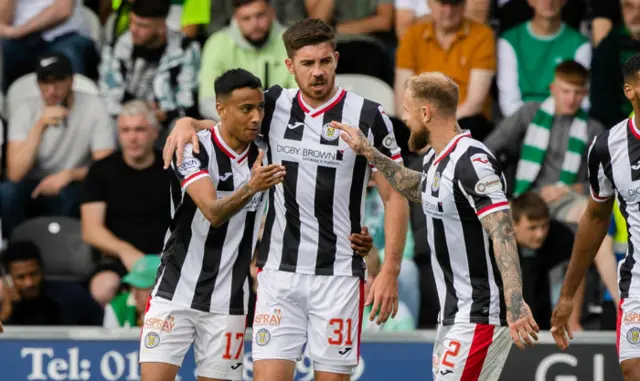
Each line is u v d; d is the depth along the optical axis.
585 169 27.38
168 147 18.02
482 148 16.28
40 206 28.02
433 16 28.19
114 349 24.05
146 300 25.84
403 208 17.97
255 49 27.78
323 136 17.55
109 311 25.83
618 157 17.28
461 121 27.91
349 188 17.69
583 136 27.33
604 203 17.83
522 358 24.03
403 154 27.16
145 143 26.77
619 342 17.64
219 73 27.84
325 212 17.62
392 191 18.00
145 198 26.83
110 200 26.81
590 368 23.95
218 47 27.81
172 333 18.62
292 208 17.67
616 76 27.95
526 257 25.44
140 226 26.72
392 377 23.94
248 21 27.48
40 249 26.75
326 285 17.69
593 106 27.91
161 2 28.14
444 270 17.02
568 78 27.11
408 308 25.45
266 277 17.88
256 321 17.91
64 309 26.12
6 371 23.98
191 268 18.62
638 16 27.91
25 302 26.09
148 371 18.56
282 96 17.91
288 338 17.70
